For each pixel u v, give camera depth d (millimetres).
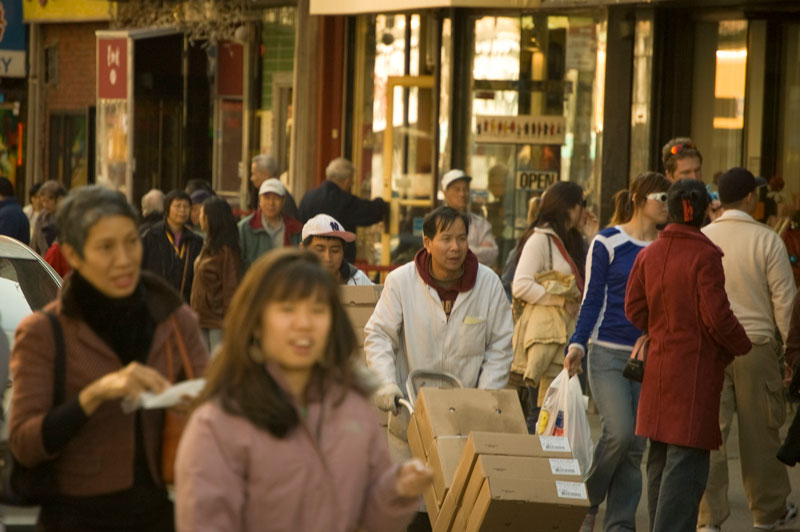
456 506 16172
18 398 10516
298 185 45406
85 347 10703
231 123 49438
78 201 10641
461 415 16906
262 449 9234
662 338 18062
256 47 48188
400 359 18469
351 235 21219
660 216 20062
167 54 50562
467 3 37531
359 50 44312
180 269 32375
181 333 11094
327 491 9406
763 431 21328
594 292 19953
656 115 35281
